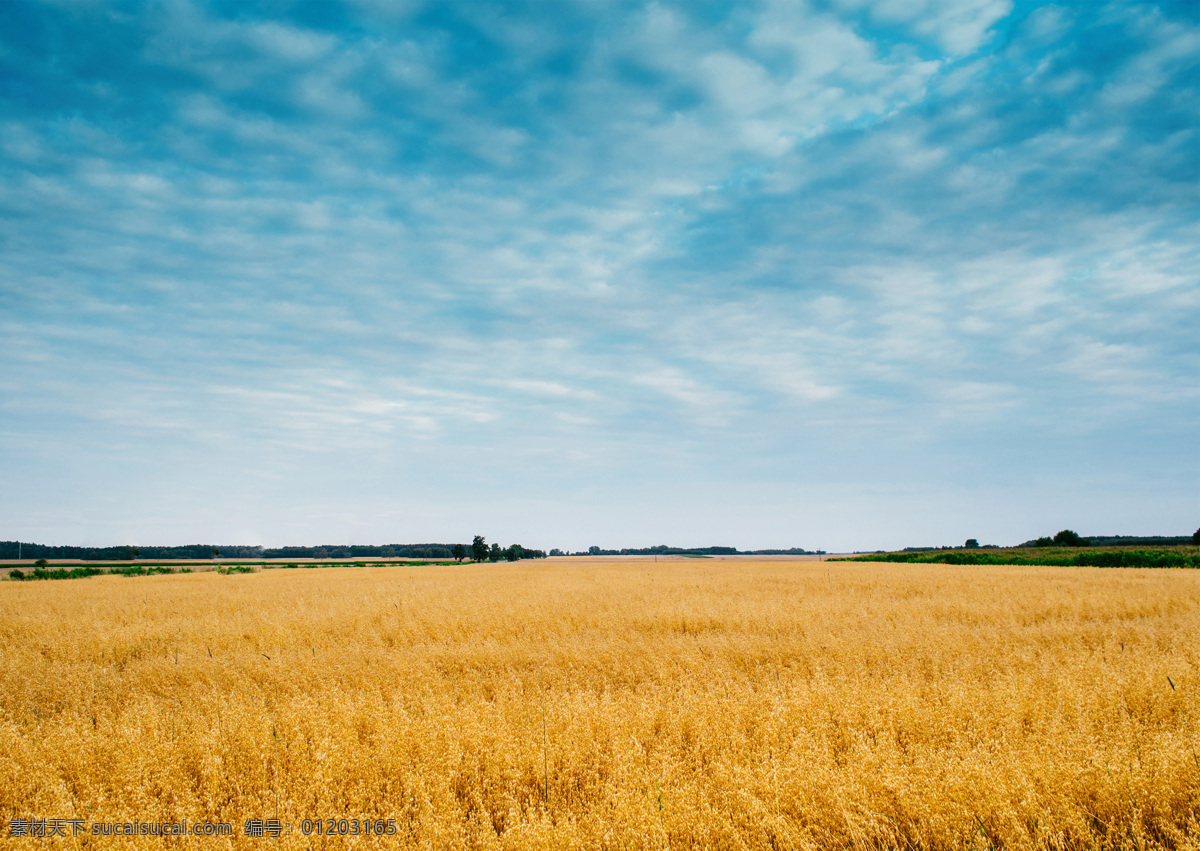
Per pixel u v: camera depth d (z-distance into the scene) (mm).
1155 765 4527
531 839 3779
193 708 6395
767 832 4008
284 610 14875
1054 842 3748
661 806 4113
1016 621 12734
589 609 14422
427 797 4262
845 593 18469
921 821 4020
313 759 5020
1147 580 22906
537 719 5809
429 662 8516
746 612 13016
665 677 7469
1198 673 6910
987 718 5555
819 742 5195
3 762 4855
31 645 10852
